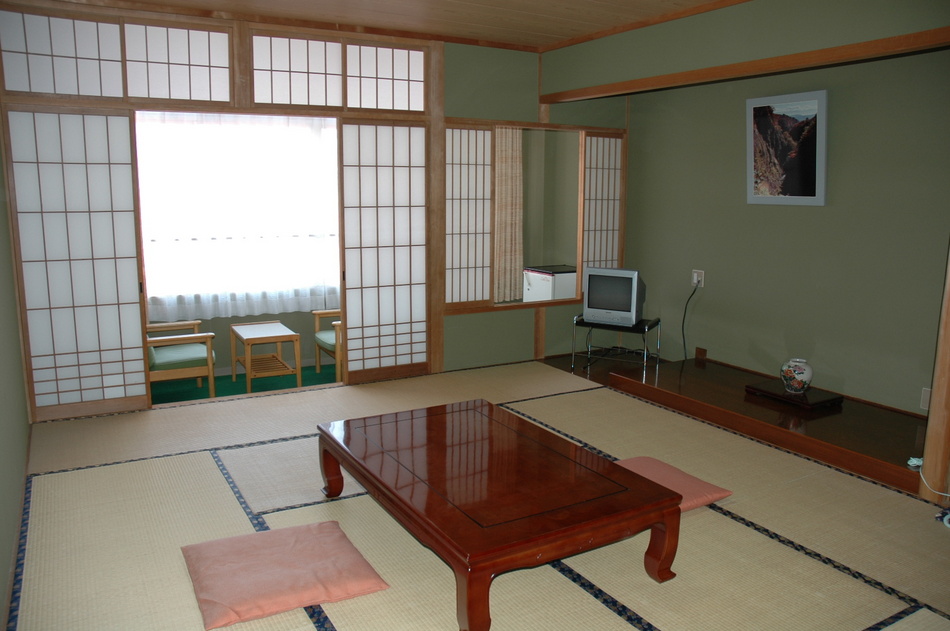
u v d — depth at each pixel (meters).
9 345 3.44
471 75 5.28
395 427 3.10
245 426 4.19
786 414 4.13
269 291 6.31
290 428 4.16
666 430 4.15
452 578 2.59
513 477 2.56
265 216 6.22
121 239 4.30
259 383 5.69
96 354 4.33
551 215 6.41
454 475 2.57
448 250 5.43
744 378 4.92
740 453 3.80
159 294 5.95
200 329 6.06
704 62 4.16
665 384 4.77
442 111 5.19
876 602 2.44
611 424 4.25
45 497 3.19
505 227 5.68
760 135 4.72
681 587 2.53
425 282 5.37
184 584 2.51
